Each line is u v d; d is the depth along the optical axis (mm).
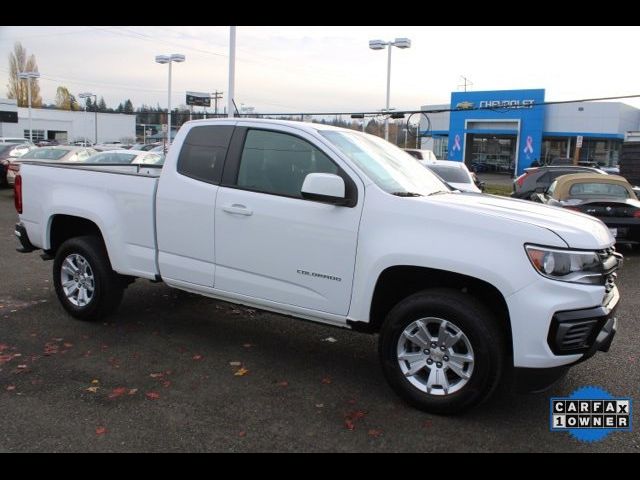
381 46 27891
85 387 4352
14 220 13023
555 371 3732
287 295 4539
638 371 4887
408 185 4570
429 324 4027
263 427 3809
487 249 3764
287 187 4559
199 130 5078
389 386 4406
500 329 3852
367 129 45562
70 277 5949
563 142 46906
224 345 5359
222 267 4859
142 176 5297
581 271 3686
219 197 4805
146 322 5949
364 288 4156
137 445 3555
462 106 47781
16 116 62844
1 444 3529
